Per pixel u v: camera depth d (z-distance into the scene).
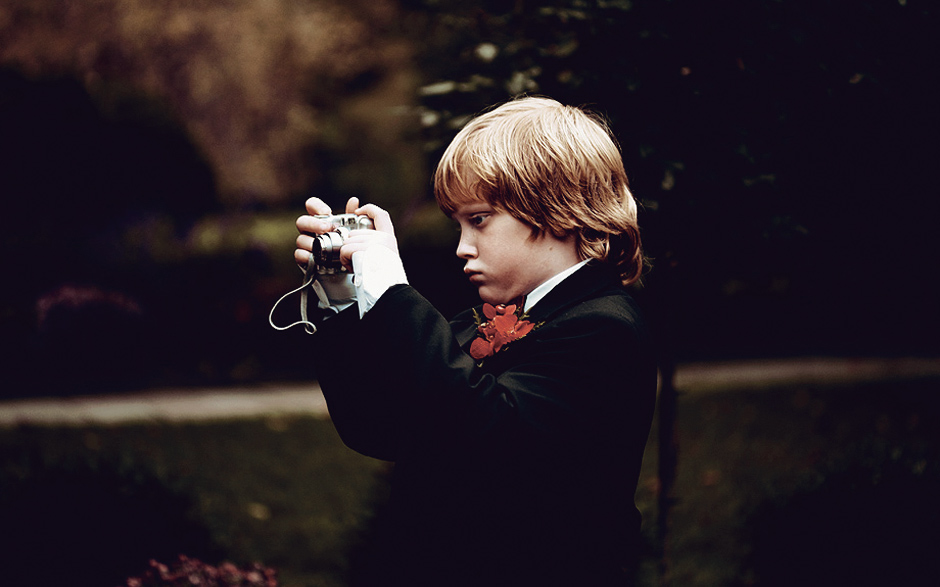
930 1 2.45
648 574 3.76
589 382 1.33
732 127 2.55
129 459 4.00
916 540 2.87
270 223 9.98
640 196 2.68
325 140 12.80
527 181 1.38
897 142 2.66
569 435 1.30
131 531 3.06
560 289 1.43
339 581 3.86
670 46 2.56
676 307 3.09
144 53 9.26
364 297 1.37
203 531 3.27
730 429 6.42
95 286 8.88
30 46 9.05
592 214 1.41
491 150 1.39
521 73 2.93
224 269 9.35
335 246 1.40
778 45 2.47
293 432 6.41
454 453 1.29
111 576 2.98
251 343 9.41
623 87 2.61
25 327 8.52
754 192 2.67
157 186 9.39
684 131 2.61
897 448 3.65
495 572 1.33
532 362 1.36
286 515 4.65
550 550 1.33
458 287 6.19
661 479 3.20
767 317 9.91
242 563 3.96
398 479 1.40
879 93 2.53
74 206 9.03
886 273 3.17
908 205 2.80
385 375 1.32
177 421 6.77
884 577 2.88
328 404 1.52
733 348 9.82
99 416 6.95
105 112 9.12
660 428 3.16
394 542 1.39
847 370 8.52
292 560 4.07
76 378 8.47
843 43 2.47
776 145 2.60
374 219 1.47
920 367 8.58
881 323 9.95
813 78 2.51
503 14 3.24
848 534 2.93
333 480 5.25
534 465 1.30
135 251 9.05
